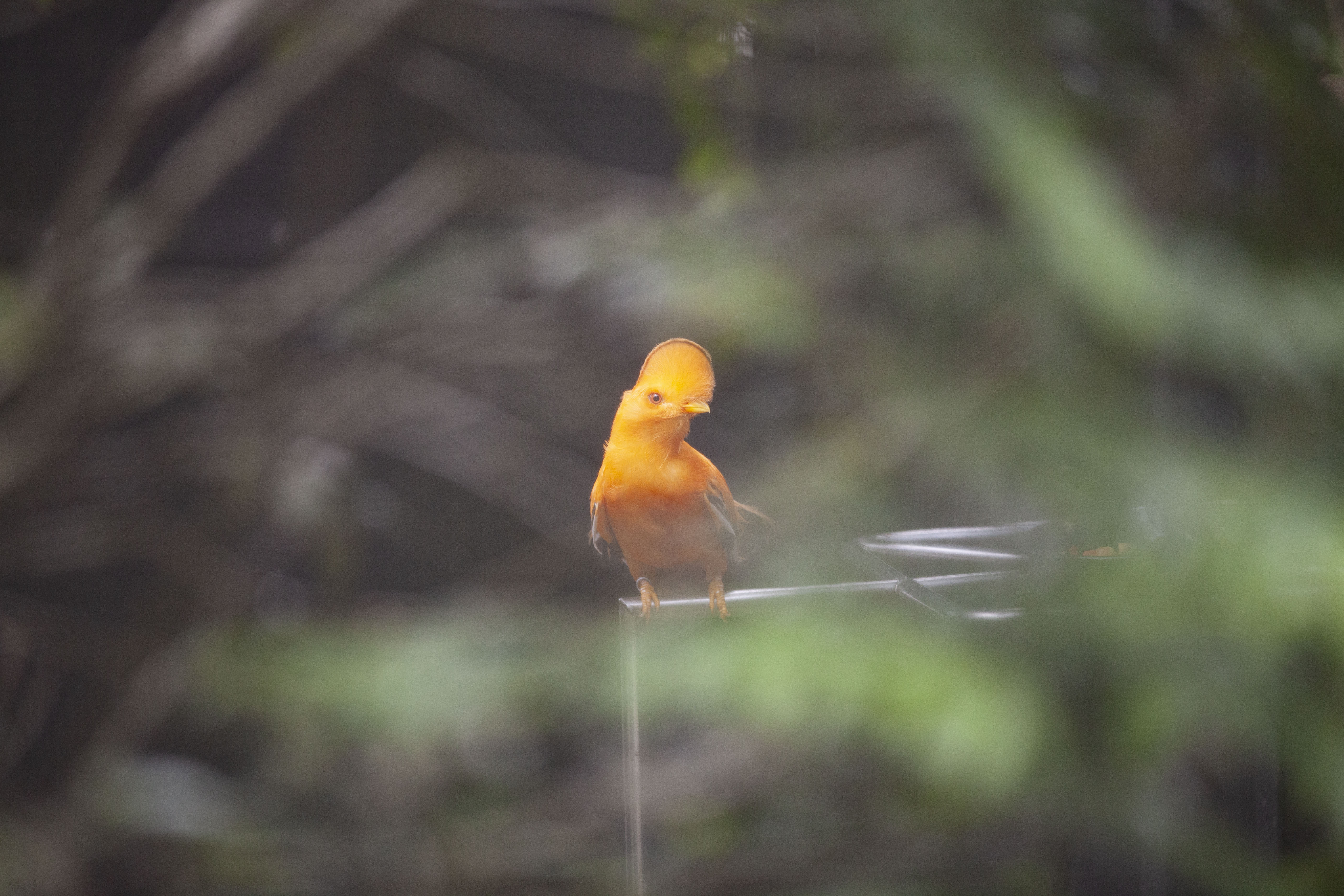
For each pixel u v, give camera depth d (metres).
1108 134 15.90
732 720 15.79
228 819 16.03
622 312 17.33
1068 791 15.51
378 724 15.77
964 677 15.42
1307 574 15.38
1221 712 15.37
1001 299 16.20
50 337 16.73
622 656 15.09
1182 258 15.67
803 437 16.75
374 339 18.52
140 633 18.36
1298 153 15.73
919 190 17.88
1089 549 15.36
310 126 19.89
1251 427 15.66
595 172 19.36
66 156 19.38
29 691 17.98
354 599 18.02
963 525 15.78
